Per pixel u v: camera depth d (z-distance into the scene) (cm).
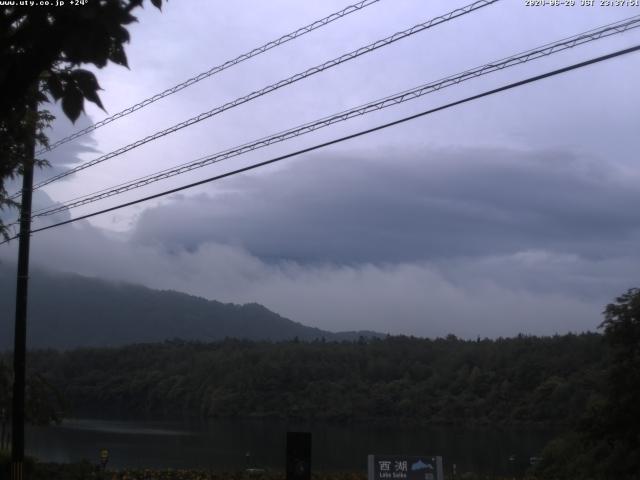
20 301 1739
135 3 379
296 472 1291
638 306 2359
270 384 10444
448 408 8600
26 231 1745
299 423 9250
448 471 4188
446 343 10788
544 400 7550
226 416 10238
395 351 10606
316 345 11794
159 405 11450
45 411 2552
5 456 2025
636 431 2325
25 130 714
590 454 2541
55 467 2169
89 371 12169
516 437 6844
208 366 11531
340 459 5178
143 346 13450
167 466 4225
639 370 2347
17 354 1723
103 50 375
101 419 9806
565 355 7969
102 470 2205
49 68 390
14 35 385
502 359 8869
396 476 1343
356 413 9300
